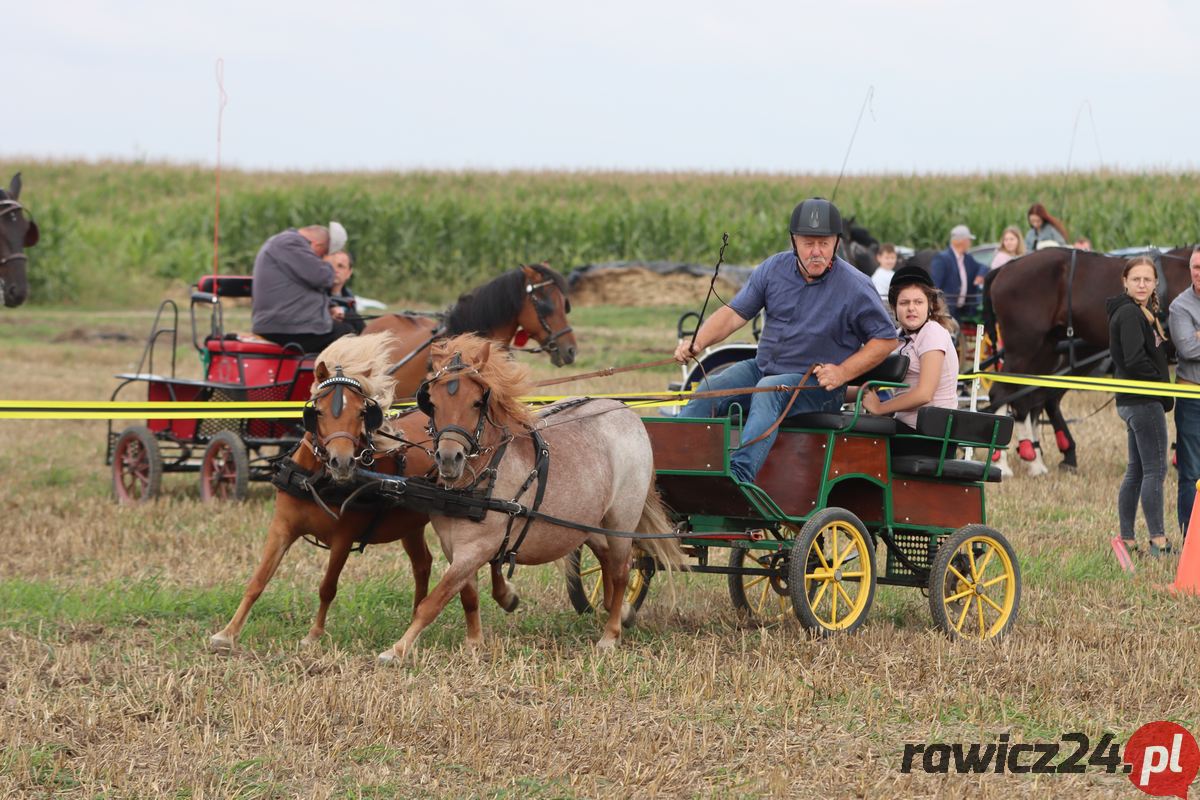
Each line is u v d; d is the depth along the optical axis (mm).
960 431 10859
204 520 15594
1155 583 12773
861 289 10586
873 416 10625
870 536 10766
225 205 58719
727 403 11383
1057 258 19578
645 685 9008
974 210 52500
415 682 8938
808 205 10562
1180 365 13938
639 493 10531
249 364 16891
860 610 10680
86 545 14102
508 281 15727
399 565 13234
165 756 7586
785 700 8750
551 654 10023
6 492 17672
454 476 8961
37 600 11266
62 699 8461
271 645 9953
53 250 53625
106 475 19609
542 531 9750
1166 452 13805
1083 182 58156
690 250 56281
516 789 7152
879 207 54719
